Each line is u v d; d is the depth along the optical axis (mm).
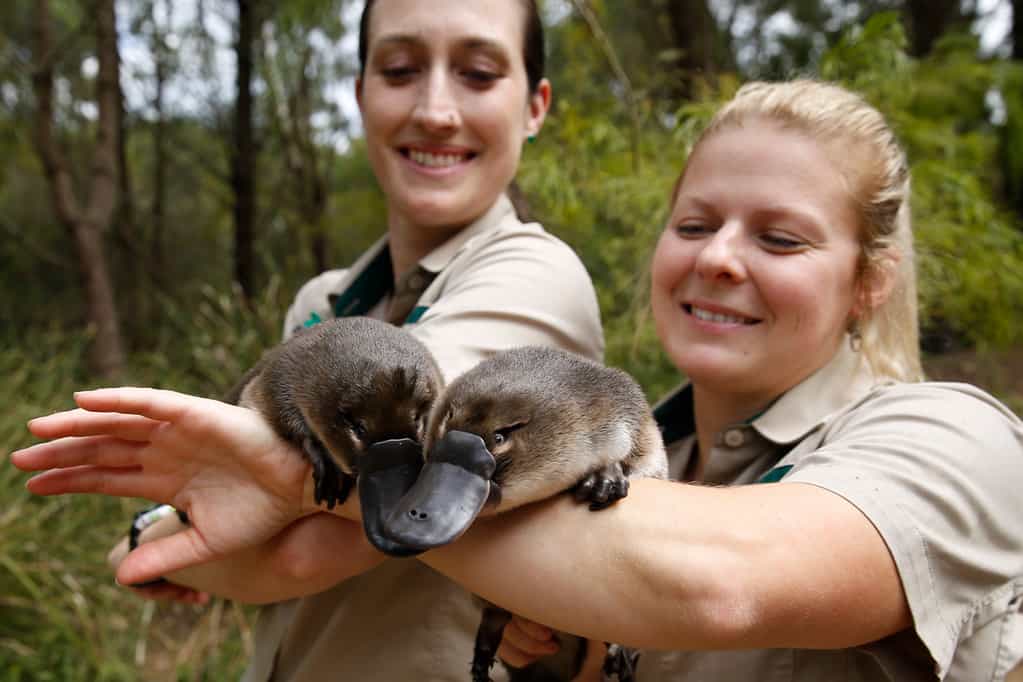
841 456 466
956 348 1942
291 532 517
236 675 1465
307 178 3176
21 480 1534
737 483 611
